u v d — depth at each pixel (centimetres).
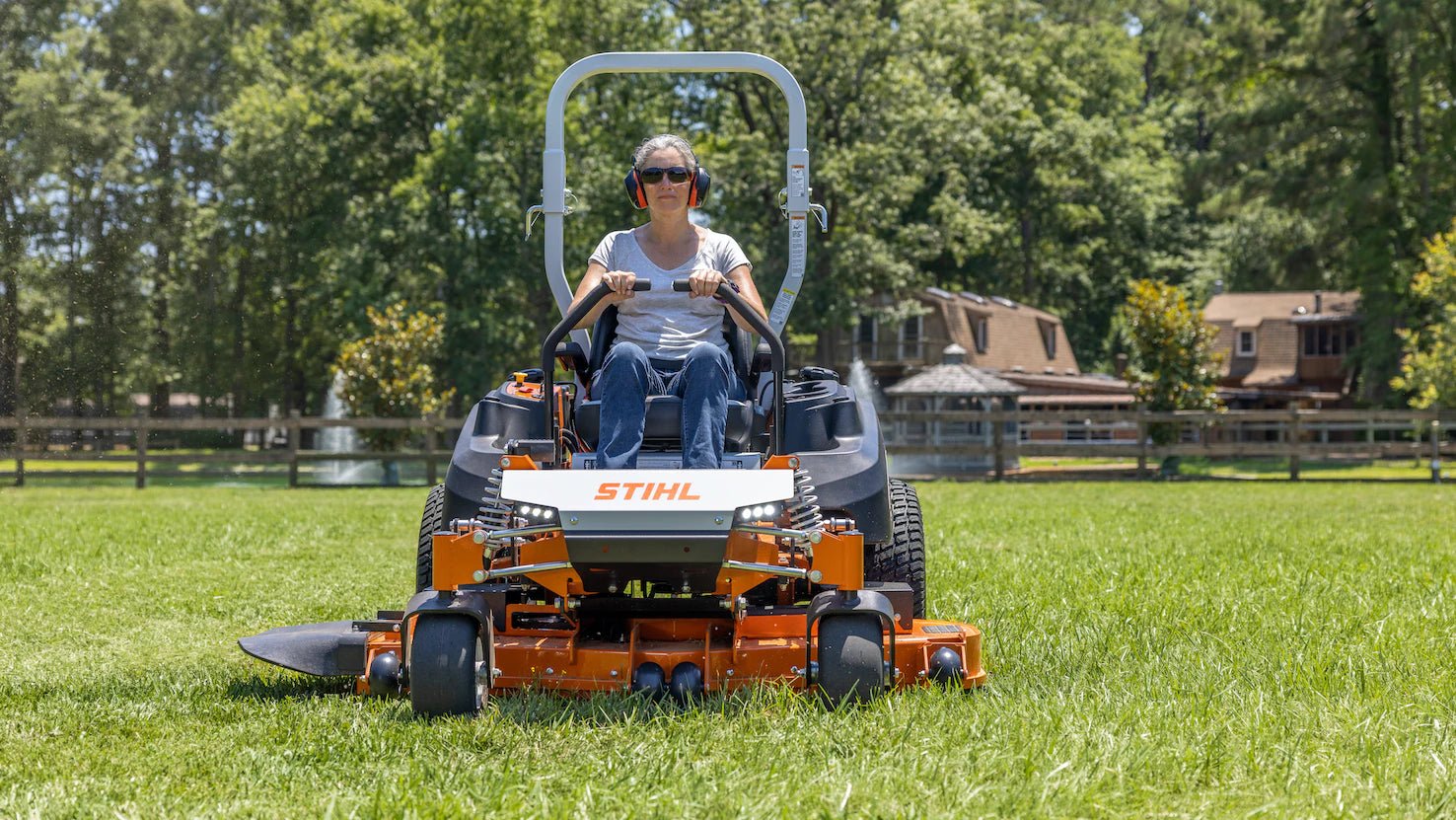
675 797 338
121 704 475
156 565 948
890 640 446
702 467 462
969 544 1063
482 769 366
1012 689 468
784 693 439
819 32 3712
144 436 2325
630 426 471
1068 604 697
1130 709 424
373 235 4056
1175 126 6844
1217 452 2448
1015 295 6178
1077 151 5456
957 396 3841
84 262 4234
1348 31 4112
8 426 2308
